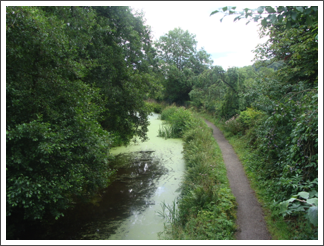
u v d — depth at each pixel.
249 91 8.74
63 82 5.09
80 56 7.42
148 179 8.27
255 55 9.53
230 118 15.06
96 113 6.38
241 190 6.22
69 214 5.98
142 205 6.46
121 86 9.16
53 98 4.95
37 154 4.16
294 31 6.65
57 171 4.59
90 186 6.11
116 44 8.89
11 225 4.91
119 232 5.22
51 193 4.31
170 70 30.05
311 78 7.32
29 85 4.62
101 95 7.45
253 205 5.38
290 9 2.18
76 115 5.23
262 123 7.73
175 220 5.38
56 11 6.49
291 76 7.67
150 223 5.57
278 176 5.80
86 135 5.30
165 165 9.77
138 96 9.31
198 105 25.02
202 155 8.79
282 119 5.39
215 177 6.98
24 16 4.21
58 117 4.95
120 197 6.94
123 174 8.76
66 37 5.64
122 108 8.89
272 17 2.05
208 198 5.54
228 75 15.14
